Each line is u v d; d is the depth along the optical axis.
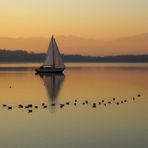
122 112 52.16
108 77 122.38
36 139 37.72
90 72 158.88
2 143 36.56
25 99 67.00
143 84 95.62
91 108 56.06
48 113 51.72
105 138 37.91
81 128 42.16
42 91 79.75
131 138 37.84
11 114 51.00
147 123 44.34
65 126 43.16
